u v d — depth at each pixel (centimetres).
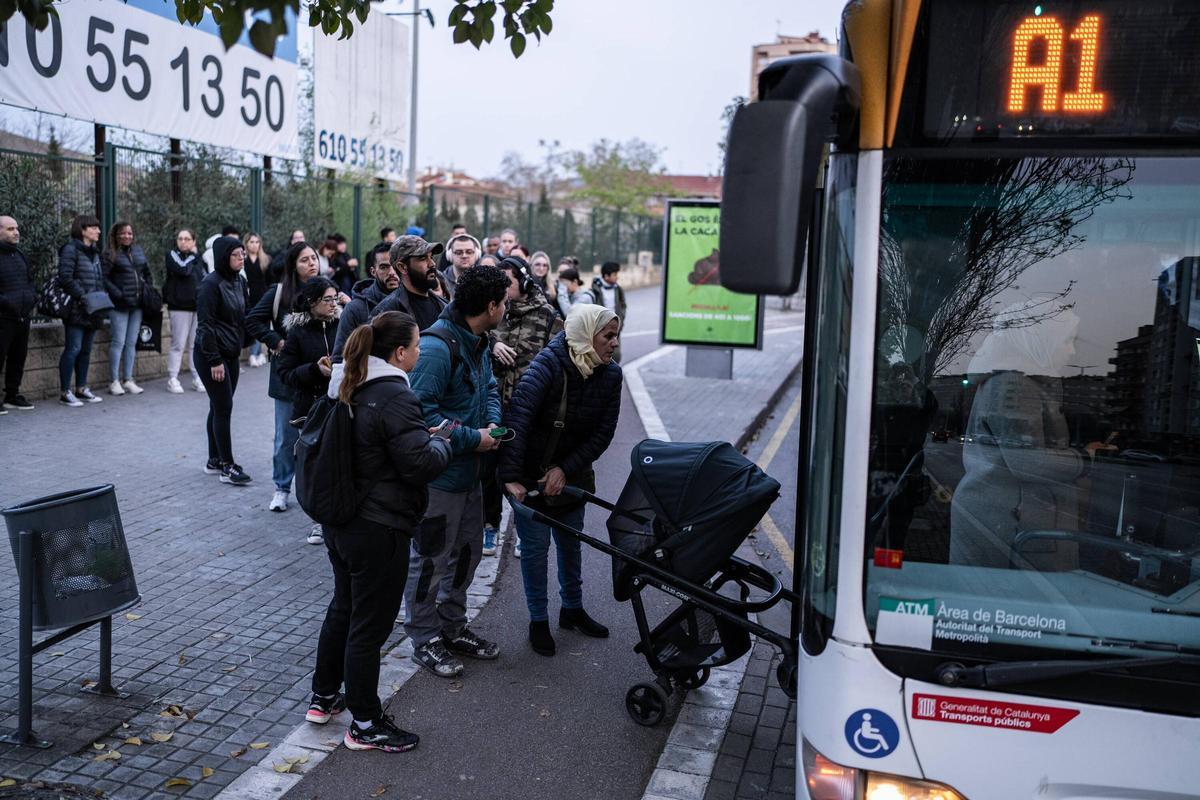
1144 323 279
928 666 273
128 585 456
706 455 460
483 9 458
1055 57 272
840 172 287
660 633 466
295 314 715
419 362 473
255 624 563
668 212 1535
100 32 1268
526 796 409
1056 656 271
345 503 404
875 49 277
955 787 270
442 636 531
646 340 2225
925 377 282
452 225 2445
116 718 447
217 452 882
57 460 889
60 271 1098
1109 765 261
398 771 421
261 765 416
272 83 1672
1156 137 272
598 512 838
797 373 1783
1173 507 281
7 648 513
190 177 1436
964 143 276
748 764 434
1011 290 281
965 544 278
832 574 283
